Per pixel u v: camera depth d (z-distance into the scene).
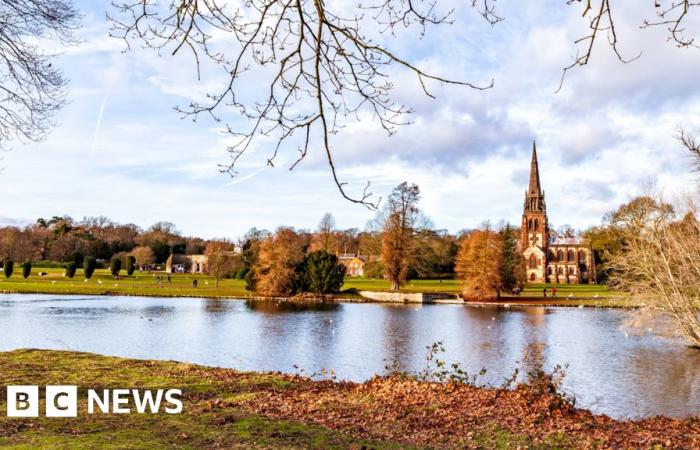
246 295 67.19
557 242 128.62
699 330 28.91
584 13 4.20
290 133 4.95
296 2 4.72
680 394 20.25
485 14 4.54
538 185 126.44
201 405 11.52
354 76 4.97
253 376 15.14
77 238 126.94
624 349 30.50
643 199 30.95
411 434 9.66
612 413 17.59
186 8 4.68
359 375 22.64
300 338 33.06
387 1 4.73
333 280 65.81
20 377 13.70
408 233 70.12
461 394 12.66
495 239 68.00
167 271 130.00
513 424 10.34
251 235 134.50
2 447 7.68
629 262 32.47
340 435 9.31
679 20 4.25
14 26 10.09
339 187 4.88
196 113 4.88
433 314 50.06
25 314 44.56
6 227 121.25
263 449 8.23
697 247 28.44
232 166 4.95
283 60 4.91
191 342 31.12
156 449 7.91
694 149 25.48
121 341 31.27
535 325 41.88
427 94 4.75
